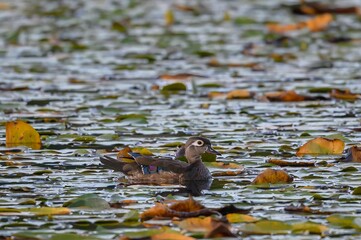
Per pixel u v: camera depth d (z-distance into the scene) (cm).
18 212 1174
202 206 1167
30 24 3189
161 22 3256
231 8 3559
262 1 3725
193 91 2095
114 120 1767
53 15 3369
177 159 1443
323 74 2331
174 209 1165
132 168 1389
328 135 1595
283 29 3005
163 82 2242
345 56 2625
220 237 1080
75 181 1345
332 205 1209
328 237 1081
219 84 2189
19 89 2123
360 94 2033
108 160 1412
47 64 2502
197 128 1705
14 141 1573
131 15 3391
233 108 1908
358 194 1262
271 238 1078
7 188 1299
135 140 1605
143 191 1305
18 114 1836
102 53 2694
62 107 1917
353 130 1681
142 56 2620
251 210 1190
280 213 1177
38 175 1375
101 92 2103
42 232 1089
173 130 1686
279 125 1733
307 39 2911
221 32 3047
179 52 2716
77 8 3541
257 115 1831
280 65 2491
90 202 1209
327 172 1393
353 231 1105
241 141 1595
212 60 2514
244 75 2341
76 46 2784
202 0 3759
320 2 3641
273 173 1329
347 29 3083
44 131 1672
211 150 1417
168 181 1372
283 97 1984
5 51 2716
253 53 2686
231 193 1282
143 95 2066
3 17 3322
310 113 1848
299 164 1441
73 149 1538
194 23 3238
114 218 1157
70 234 1072
